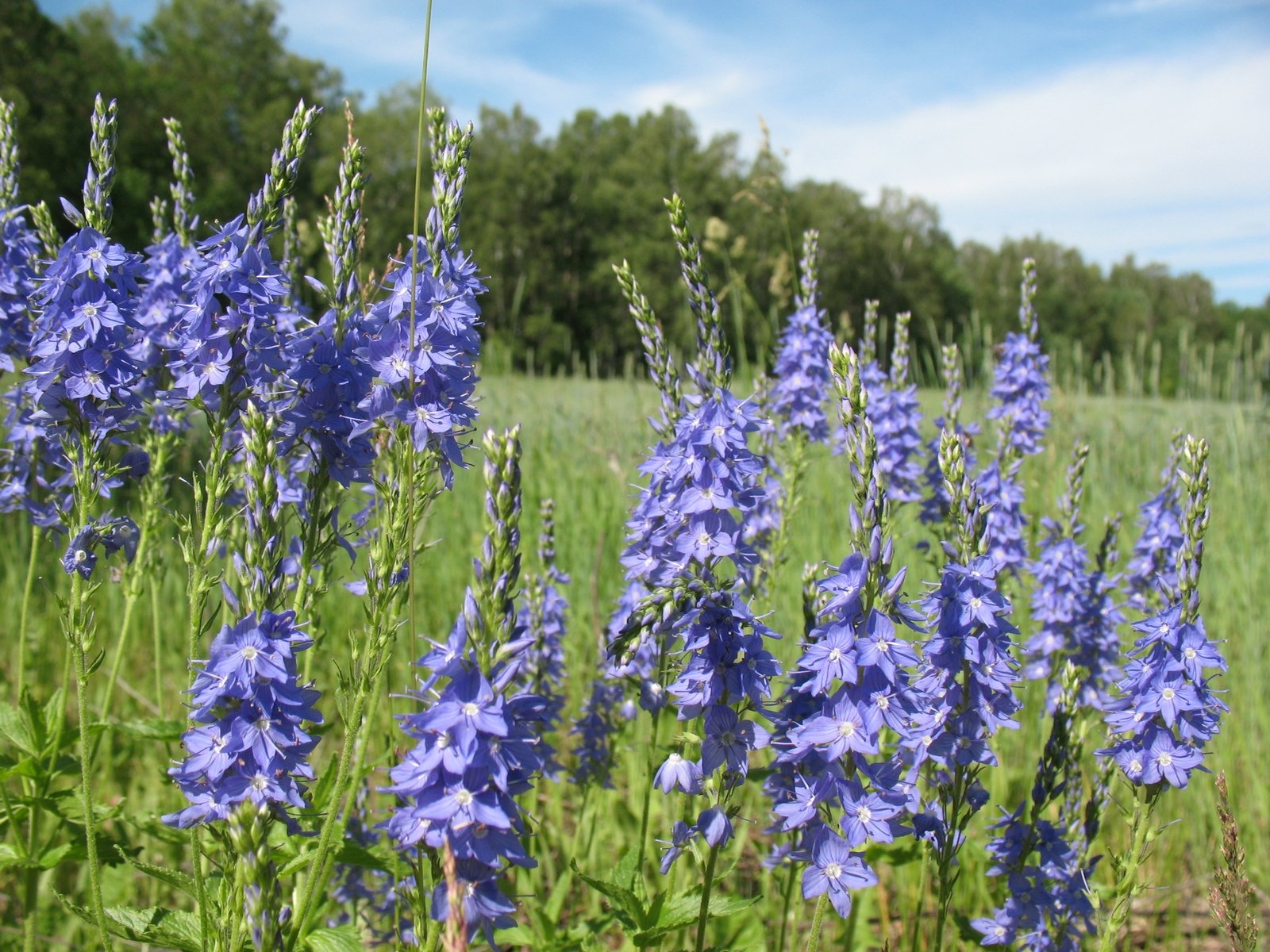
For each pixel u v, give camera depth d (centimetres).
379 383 313
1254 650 697
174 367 313
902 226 4794
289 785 251
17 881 464
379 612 312
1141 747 311
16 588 740
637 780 559
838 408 265
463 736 208
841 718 256
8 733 379
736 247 832
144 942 293
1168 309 4969
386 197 5066
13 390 408
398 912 327
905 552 698
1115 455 1029
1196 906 523
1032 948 351
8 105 428
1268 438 1184
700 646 269
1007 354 593
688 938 406
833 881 261
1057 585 476
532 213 5559
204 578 299
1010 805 532
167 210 473
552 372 3559
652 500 322
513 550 221
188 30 6512
